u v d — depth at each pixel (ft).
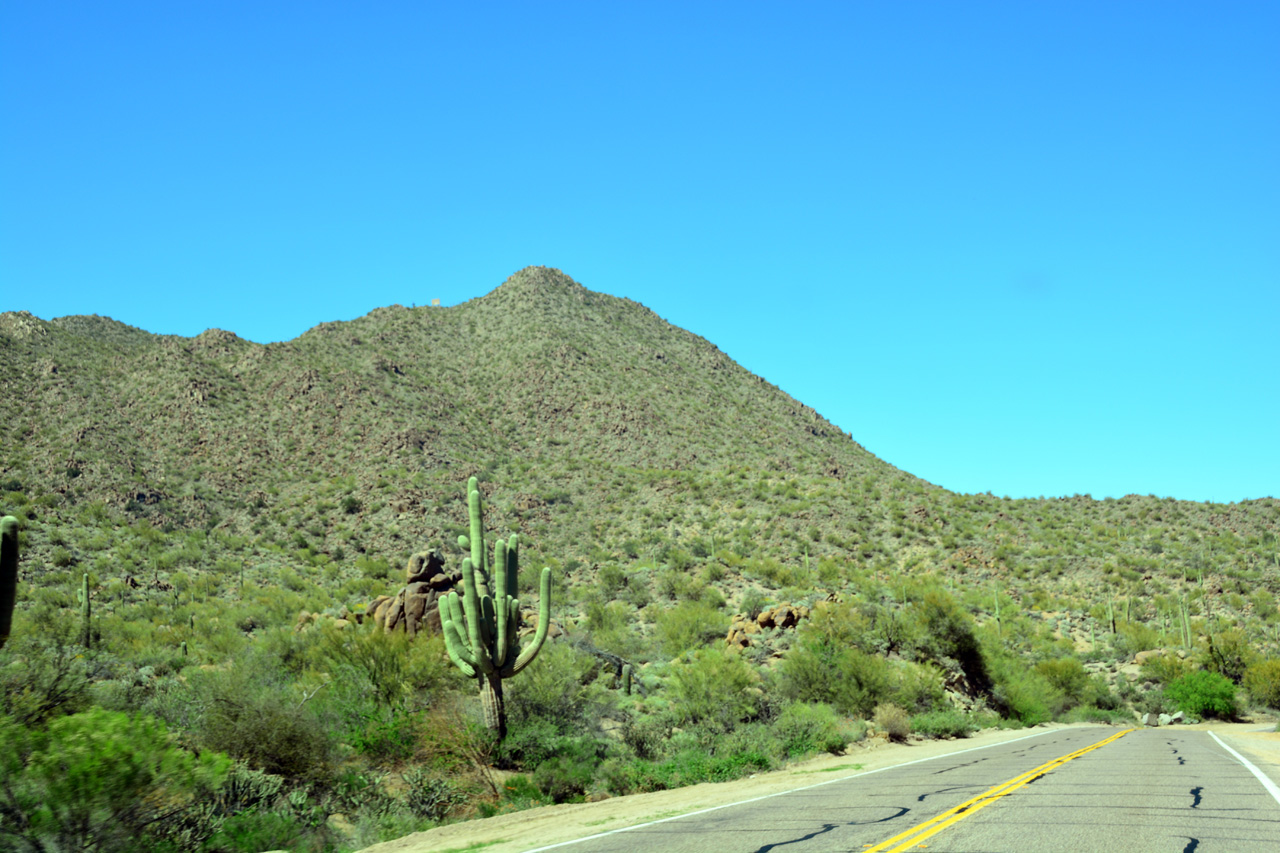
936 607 135.03
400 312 574.15
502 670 66.54
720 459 409.49
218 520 290.15
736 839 30.22
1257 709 148.66
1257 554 252.21
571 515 330.75
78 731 31.24
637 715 93.25
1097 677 166.50
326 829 45.29
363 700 71.97
